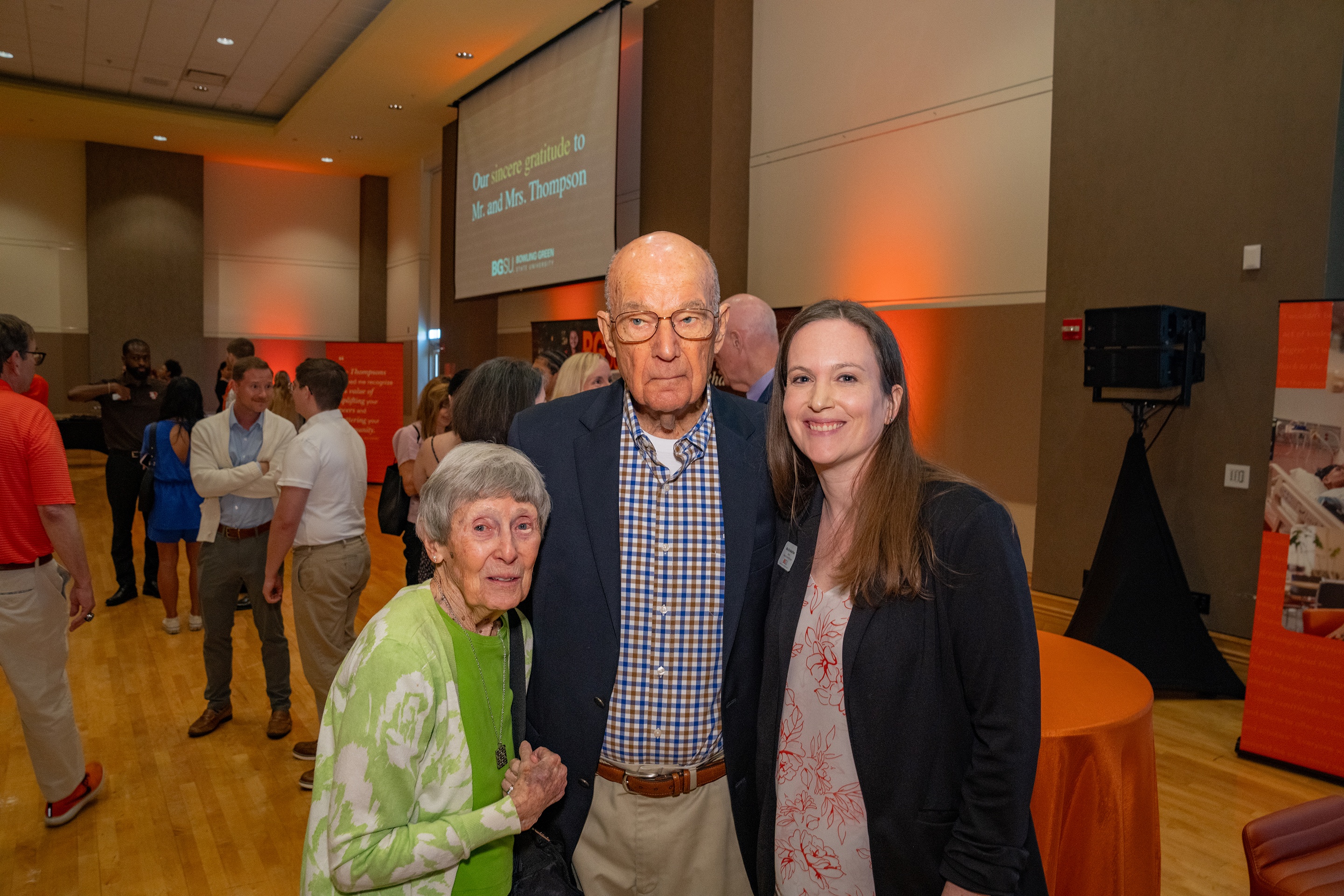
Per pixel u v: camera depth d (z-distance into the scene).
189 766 3.07
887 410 1.15
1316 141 3.51
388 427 10.97
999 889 1.01
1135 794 1.61
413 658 1.09
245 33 8.42
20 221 11.22
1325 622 2.96
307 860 1.13
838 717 1.17
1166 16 3.96
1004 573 1.04
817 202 5.86
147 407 5.25
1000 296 4.79
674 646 1.32
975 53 4.85
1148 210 4.07
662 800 1.33
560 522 1.35
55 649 2.54
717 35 6.12
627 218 7.60
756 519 1.35
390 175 12.99
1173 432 4.02
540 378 2.10
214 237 12.35
